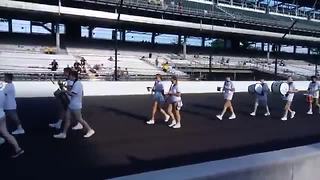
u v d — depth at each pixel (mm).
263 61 59688
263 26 57719
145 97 24641
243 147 9227
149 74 37969
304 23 67500
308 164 4219
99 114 15305
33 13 39688
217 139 10227
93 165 7258
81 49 45656
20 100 20516
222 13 55188
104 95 26062
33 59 36875
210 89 32062
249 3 63469
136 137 10227
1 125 7594
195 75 46469
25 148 8594
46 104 18453
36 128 11273
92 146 8953
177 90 12203
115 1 43562
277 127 12852
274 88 15836
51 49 42281
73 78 9695
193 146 9203
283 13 69000
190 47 57406
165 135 10656
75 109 9703
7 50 39375
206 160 7801
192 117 15016
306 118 15688
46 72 31391
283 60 64250
